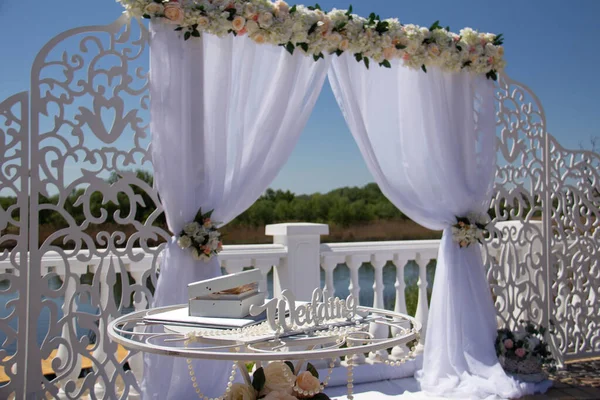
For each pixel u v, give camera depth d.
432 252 4.90
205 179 3.41
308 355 1.77
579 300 5.30
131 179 3.39
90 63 3.28
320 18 3.62
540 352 4.22
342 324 2.18
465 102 4.31
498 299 4.62
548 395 4.09
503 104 4.64
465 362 4.10
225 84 3.44
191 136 3.37
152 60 3.32
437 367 4.09
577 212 5.16
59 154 3.22
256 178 3.55
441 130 4.18
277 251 4.23
